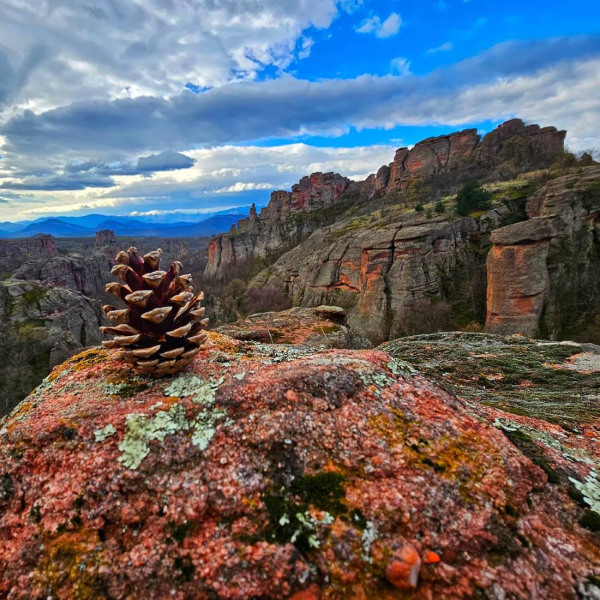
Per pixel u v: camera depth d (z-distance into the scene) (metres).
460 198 60.50
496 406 6.04
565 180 44.78
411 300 52.66
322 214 134.25
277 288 89.81
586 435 4.80
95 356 4.98
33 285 58.81
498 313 40.91
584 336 36.75
